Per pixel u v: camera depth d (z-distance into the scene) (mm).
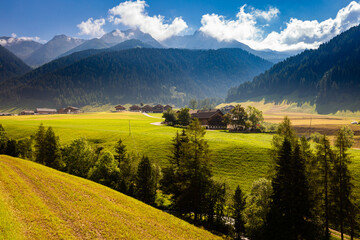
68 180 41250
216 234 37031
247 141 81500
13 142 68250
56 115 189875
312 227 33125
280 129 47719
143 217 33906
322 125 148375
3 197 27797
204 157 43188
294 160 34562
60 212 28234
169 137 85938
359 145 102688
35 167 45688
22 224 23188
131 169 51688
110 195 39406
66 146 62969
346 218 34719
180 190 42906
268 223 33938
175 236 30766
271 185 37500
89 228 26422
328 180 35562
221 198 42094
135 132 97812
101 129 104438
